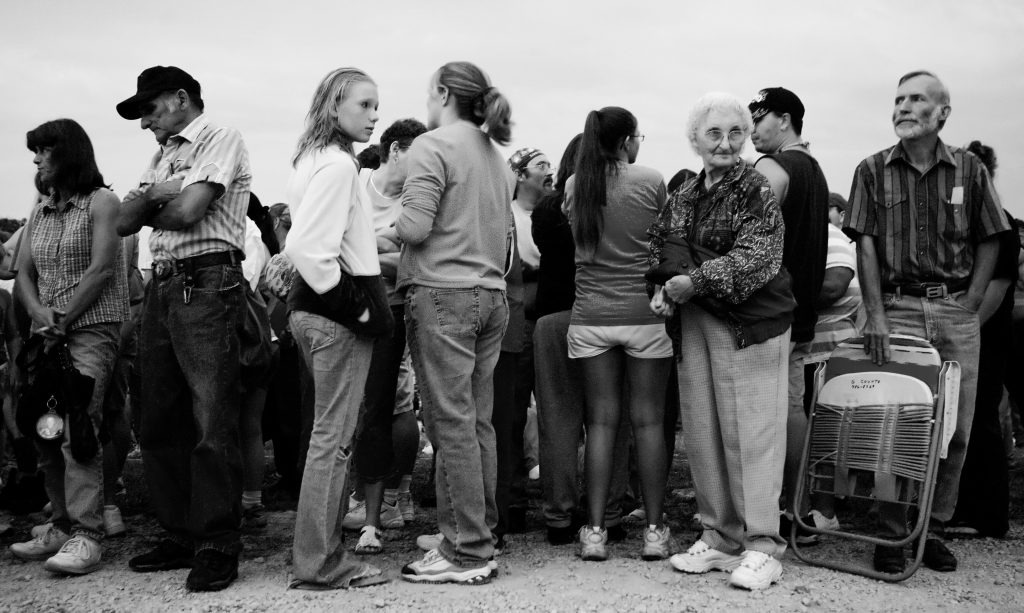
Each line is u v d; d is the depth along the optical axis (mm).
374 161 5762
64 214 4668
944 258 4539
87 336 4602
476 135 4211
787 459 4816
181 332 4148
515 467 5195
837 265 5102
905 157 4582
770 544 4152
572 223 4559
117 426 5094
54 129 4621
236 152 4266
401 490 5402
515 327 4684
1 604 3846
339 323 3896
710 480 4309
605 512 4914
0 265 5711
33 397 4391
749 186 4137
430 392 4070
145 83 4266
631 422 4805
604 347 4504
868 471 4426
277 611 3678
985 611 3693
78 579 4219
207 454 4062
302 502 3951
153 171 4367
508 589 3967
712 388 4301
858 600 3820
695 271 4047
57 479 4609
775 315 4137
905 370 4402
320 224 3760
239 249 4309
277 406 6352
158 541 4824
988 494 4969
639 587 4004
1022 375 6254
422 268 4047
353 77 3955
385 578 4102
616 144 4570
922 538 4117
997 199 4516
